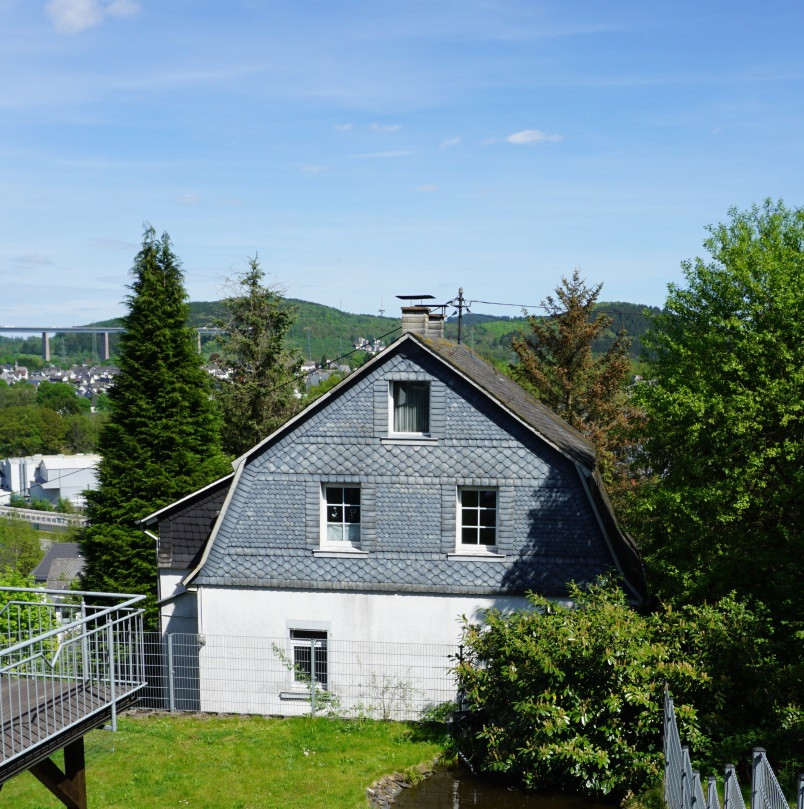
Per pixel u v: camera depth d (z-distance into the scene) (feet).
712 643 50.60
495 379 86.17
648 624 53.83
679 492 62.85
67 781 38.55
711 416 62.44
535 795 51.31
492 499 64.69
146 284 103.91
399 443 64.03
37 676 43.93
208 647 66.39
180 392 104.83
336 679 65.26
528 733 51.98
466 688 56.39
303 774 53.83
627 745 49.14
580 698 50.21
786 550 60.18
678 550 64.18
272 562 65.62
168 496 101.35
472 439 63.41
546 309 147.84
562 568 62.69
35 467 466.29
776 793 28.22
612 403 144.15
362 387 64.28
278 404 159.43
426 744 58.95
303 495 65.10
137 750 57.21
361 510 64.75
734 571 63.26
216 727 62.13
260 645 65.82
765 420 61.77
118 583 99.40
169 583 74.38
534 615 54.95
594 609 53.57
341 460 64.64
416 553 64.28
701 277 73.82
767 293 65.26
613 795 50.03
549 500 62.80
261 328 157.99
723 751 46.24
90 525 104.22
